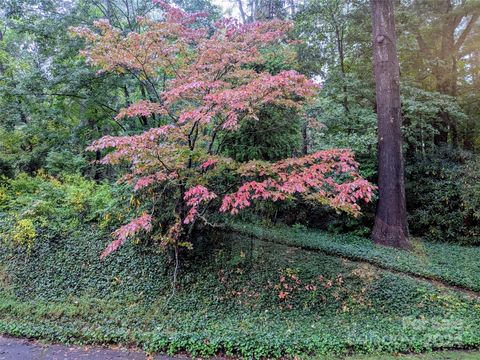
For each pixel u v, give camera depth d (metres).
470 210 8.70
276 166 5.14
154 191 5.95
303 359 4.02
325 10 10.52
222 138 6.48
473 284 6.03
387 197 8.05
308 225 9.54
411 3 11.83
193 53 6.44
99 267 6.23
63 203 7.43
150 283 5.99
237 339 4.34
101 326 4.82
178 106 6.17
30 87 9.01
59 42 9.27
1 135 9.38
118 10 11.50
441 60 11.33
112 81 9.39
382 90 8.15
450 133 12.41
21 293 5.82
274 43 8.10
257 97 5.05
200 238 6.62
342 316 5.38
